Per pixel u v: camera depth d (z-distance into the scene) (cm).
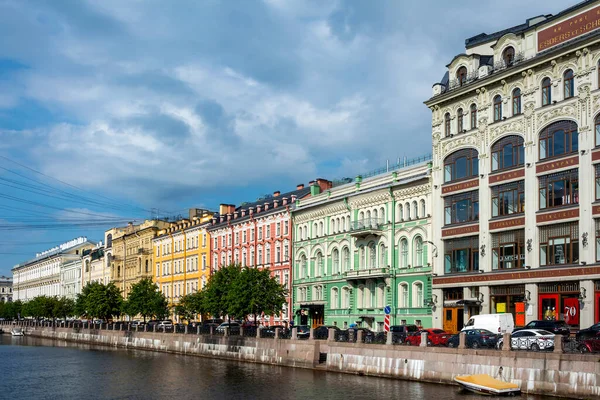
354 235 7288
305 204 8544
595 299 4866
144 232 13025
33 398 4553
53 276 18425
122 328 9931
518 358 3853
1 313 18512
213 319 8875
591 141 4969
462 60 6159
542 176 5344
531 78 5456
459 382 4016
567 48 5119
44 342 11088
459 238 6072
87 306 11331
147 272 12825
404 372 4681
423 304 6444
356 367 5138
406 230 6712
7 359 7488
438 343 4712
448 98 6216
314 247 8200
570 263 5059
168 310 10631
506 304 5566
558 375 3631
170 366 6341
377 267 7062
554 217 5191
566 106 5166
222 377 5334
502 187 5688
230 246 10138
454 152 6191
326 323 7838
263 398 4222
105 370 6159
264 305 7456
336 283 7731
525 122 5472
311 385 4628
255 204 10781
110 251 14600
